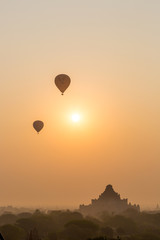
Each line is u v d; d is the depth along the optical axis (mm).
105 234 187750
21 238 178125
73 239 179000
